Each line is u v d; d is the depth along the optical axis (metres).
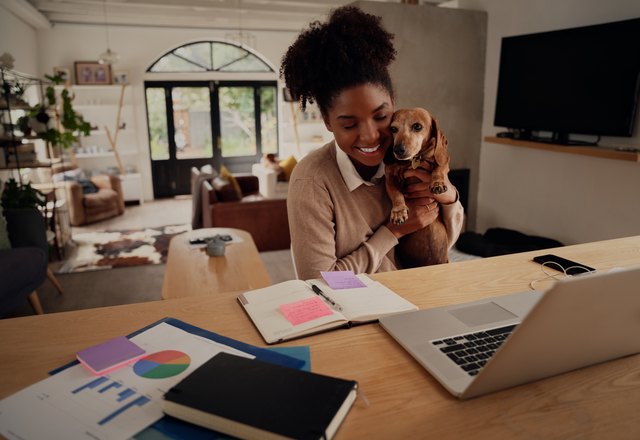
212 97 8.07
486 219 4.76
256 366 0.65
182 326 0.81
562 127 3.53
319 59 0.97
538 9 3.91
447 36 4.39
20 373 0.70
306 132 8.65
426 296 0.97
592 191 3.57
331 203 1.11
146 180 7.98
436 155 1.04
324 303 0.89
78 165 7.59
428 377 0.68
